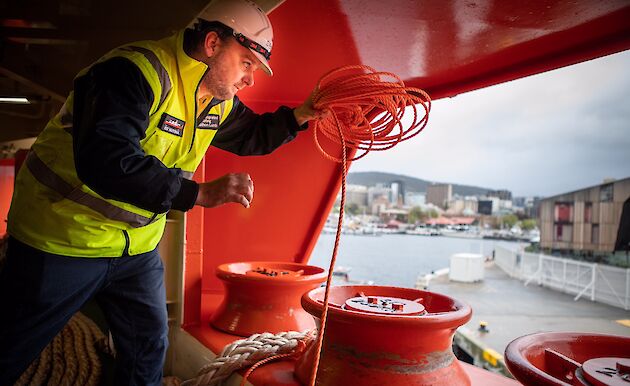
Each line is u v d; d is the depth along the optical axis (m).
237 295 2.25
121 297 1.74
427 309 1.67
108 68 1.28
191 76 1.46
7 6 4.60
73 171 1.42
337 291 1.73
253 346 1.75
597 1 1.30
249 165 2.86
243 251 3.04
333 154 2.77
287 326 2.14
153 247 1.75
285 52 1.92
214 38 1.43
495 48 1.73
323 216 2.94
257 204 2.94
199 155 1.70
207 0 2.84
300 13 1.53
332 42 1.79
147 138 1.46
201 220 2.39
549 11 1.38
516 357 1.01
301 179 2.86
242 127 1.89
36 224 1.44
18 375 1.52
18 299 1.45
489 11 1.39
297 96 2.60
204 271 3.08
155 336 1.82
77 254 1.49
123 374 1.82
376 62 1.99
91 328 2.95
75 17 4.62
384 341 1.35
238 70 1.51
